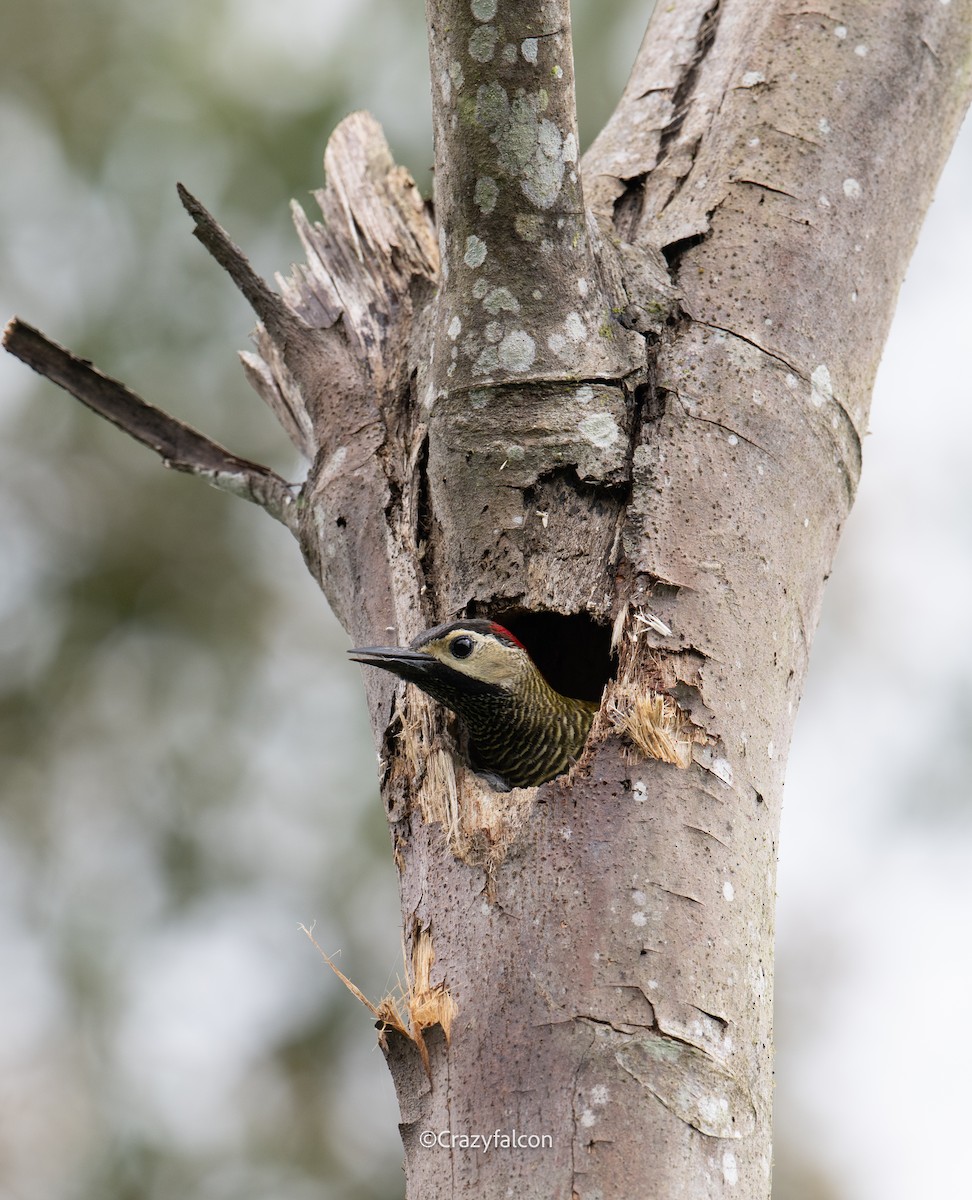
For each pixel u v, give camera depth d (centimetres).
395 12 1820
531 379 870
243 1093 1647
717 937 746
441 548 927
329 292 1068
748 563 842
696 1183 685
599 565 861
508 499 877
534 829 769
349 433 998
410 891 815
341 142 1153
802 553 873
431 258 1064
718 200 952
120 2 1888
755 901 778
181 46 1850
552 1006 718
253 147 1798
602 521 870
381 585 941
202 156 1812
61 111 1853
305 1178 1596
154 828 1759
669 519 848
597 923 736
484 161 832
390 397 997
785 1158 1628
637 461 866
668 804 771
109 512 1880
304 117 1794
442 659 896
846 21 1020
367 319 1042
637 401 884
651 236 949
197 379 1816
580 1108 692
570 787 778
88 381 1101
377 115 1777
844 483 920
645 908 739
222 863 1728
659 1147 685
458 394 878
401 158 1736
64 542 1870
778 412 882
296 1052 1655
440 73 830
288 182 1784
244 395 1827
